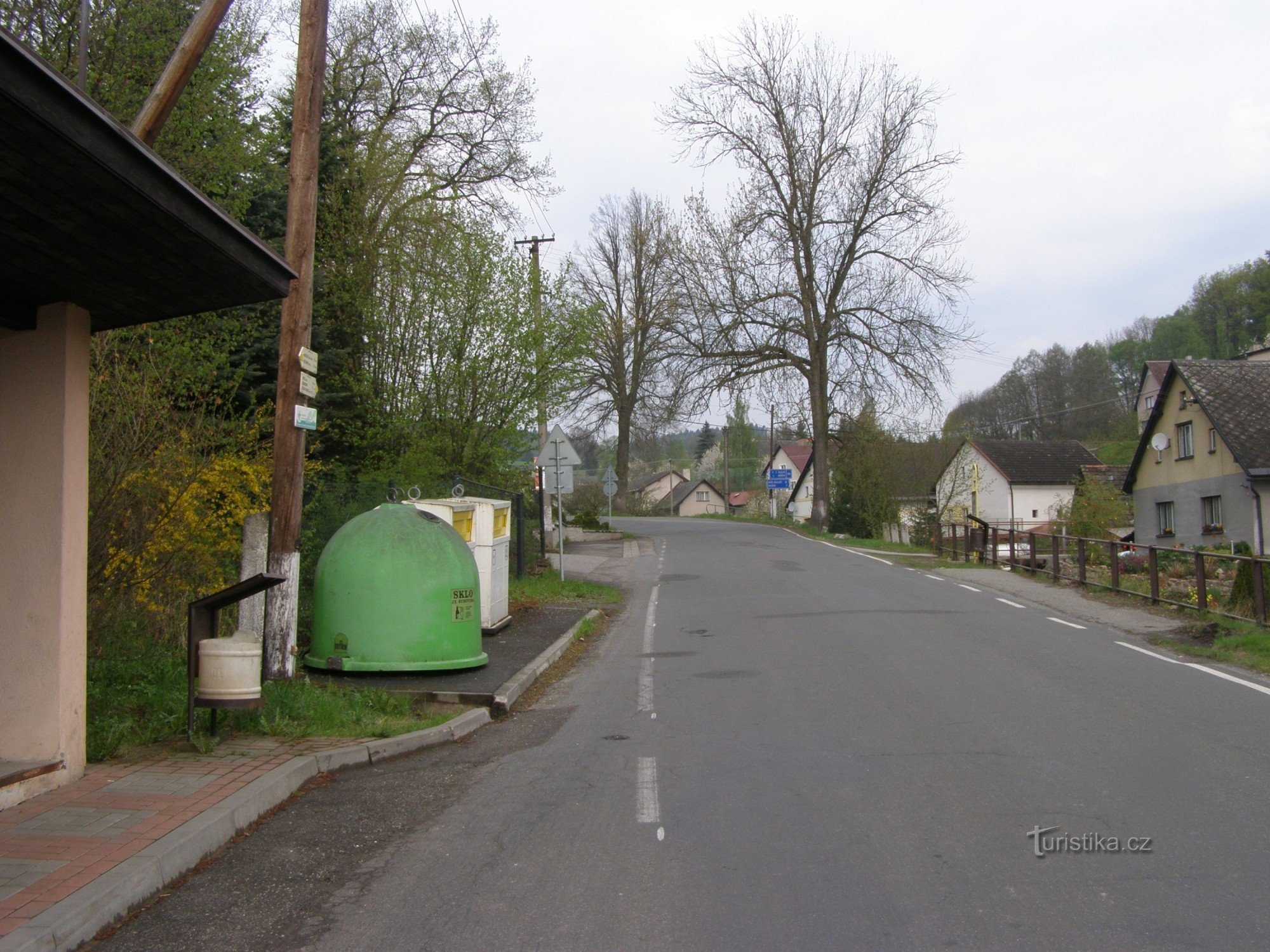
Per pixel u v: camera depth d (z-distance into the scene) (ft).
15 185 15.20
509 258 65.92
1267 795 19.17
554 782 21.22
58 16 38.11
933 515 147.33
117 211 16.21
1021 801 18.86
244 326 42.47
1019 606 54.95
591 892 14.75
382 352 64.08
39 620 19.51
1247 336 201.26
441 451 63.26
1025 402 264.11
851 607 54.29
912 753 22.67
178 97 24.75
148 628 31.07
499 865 16.06
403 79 78.13
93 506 27.27
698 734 25.54
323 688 28.89
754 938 12.94
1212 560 81.56
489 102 80.12
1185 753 22.40
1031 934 12.91
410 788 21.06
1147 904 13.89
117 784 19.58
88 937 13.28
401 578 32.99
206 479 31.71
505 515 46.96
